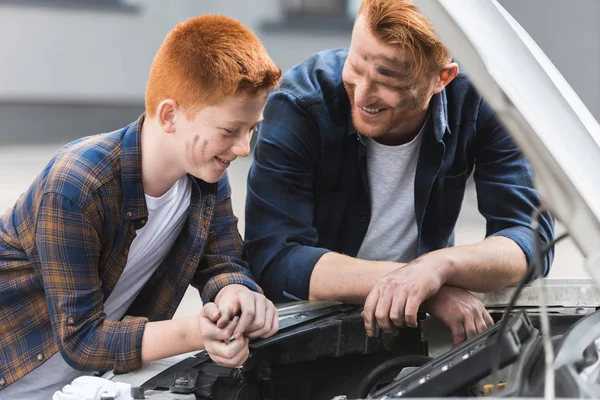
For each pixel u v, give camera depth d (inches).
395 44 60.6
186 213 64.3
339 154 73.4
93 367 56.2
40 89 366.9
